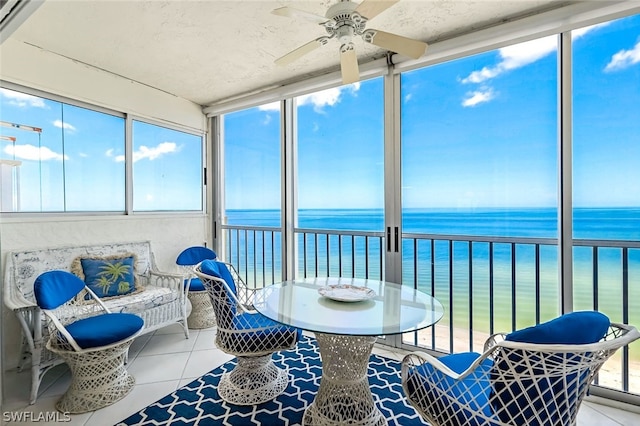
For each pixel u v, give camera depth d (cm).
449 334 260
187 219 365
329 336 164
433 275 261
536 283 227
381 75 262
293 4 195
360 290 190
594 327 106
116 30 222
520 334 103
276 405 187
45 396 197
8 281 218
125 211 308
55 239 253
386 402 191
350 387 165
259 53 258
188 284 290
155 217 330
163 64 276
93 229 277
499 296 241
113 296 255
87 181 280
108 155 296
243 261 392
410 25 221
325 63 277
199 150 384
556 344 98
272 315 153
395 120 258
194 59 268
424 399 129
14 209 236
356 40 238
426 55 237
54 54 253
